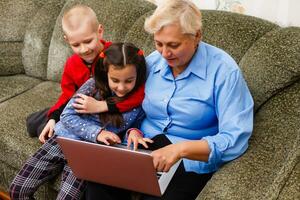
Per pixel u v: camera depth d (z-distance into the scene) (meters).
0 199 1.89
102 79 1.47
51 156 1.53
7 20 2.29
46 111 1.73
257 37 1.54
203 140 1.25
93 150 1.19
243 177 1.17
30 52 2.25
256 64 1.45
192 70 1.34
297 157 1.13
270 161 1.22
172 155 1.20
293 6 1.63
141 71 1.42
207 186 1.21
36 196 1.69
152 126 1.49
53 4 2.21
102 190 1.35
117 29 1.89
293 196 1.02
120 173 1.22
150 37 1.77
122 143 1.47
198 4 1.91
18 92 2.10
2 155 1.73
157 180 1.17
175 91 1.38
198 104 1.34
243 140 1.26
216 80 1.31
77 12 1.54
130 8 1.93
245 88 1.33
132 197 1.38
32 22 2.24
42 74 2.25
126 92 1.43
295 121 1.32
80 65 1.63
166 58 1.28
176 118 1.40
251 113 1.31
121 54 1.35
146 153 1.11
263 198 1.09
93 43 1.54
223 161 1.27
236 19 1.61
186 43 1.25
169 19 1.20
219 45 1.58
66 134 1.50
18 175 1.52
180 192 1.29
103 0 2.00
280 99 1.40
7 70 2.29
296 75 1.38
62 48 2.10
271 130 1.33
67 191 1.43
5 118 1.81
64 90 1.70
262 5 1.71
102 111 1.46
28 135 1.71
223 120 1.28
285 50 1.42
